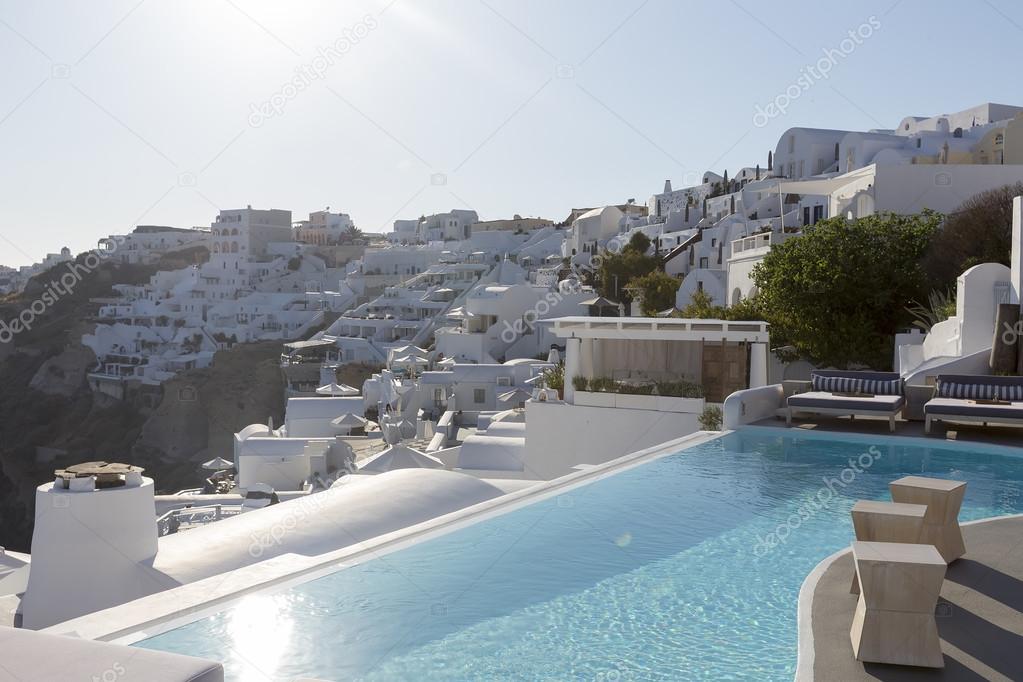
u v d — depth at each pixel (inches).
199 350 4739.2
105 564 352.8
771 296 1152.2
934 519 239.6
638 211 5137.8
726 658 196.7
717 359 847.1
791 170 3002.0
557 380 1139.9
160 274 6259.8
